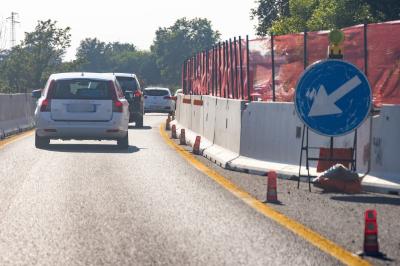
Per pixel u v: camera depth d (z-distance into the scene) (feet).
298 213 65.72
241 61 123.13
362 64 100.73
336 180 79.82
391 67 98.53
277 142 96.48
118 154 119.24
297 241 54.13
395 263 48.24
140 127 210.18
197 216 63.72
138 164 103.91
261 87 115.44
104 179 86.99
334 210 67.67
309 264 47.55
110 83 131.85
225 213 65.26
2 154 117.08
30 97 205.67
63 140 142.61
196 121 152.87
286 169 92.94
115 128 130.00
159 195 75.05
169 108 325.62
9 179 86.33
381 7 293.84
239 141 104.01
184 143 143.95
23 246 51.93
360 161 86.38
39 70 473.26
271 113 98.27
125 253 49.98
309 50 107.45
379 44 99.04
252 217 63.52
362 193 79.51
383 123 83.97
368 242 50.34
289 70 110.93
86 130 129.59
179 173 93.97
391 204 72.13
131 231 57.26
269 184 72.43
